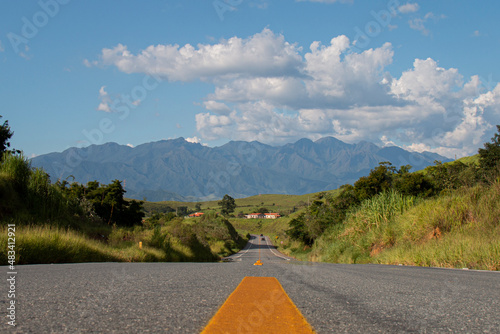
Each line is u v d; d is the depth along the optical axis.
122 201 33.34
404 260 13.32
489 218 13.70
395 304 2.90
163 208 167.12
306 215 56.84
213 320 2.19
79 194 30.48
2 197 16.31
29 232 11.57
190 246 32.12
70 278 4.46
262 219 180.25
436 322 2.24
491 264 9.17
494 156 31.50
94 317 2.23
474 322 2.25
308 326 2.07
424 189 33.53
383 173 38.00
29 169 18.94
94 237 19.66
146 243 21.91
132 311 2.44
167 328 2.00
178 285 3.94
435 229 15.48
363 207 26.33
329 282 4.55
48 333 1.83
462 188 17.72
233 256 51.69
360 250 22.47
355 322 2.22
